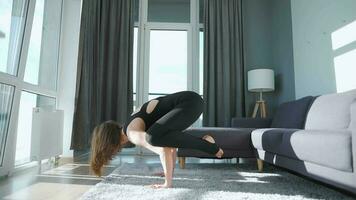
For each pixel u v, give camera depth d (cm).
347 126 209
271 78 402
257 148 265
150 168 284
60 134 321
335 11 294
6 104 260
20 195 179
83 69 382
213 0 454
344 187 144
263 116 408
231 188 192
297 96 372
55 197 174
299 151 180
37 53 334
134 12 456
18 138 296
